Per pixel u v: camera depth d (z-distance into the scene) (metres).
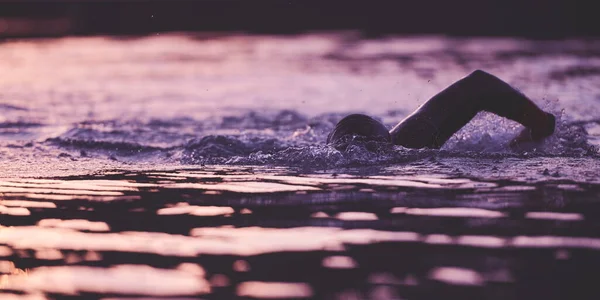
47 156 18.41
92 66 50.78
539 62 49.44
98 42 72.69
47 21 94.19
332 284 8.15
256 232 10.38
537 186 13.23
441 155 16.77
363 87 37.62
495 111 17.92
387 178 14.27
